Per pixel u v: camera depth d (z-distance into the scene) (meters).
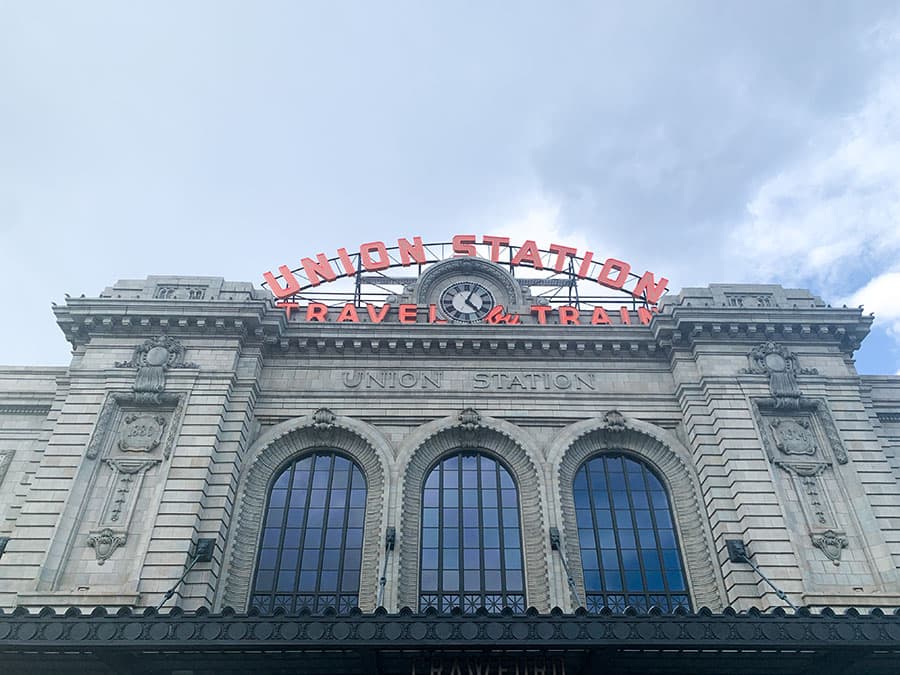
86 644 18.25
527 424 31.30
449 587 27.81
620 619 19.23
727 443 29.27
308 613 19.83
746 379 30.97
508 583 27.98
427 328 32.84
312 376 32.28
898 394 34.47
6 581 25.09
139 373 30.12
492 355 33.03
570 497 29.94
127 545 26.14
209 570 25.94
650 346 33.09
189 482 27.47
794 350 32.22
